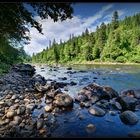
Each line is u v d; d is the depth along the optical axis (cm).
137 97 823
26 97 824
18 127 502
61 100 707
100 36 6688
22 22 731
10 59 3116
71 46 8144
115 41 5853
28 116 597
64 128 515
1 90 947
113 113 631
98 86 864
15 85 1128
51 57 9556
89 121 568
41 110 666
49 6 636
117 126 534
